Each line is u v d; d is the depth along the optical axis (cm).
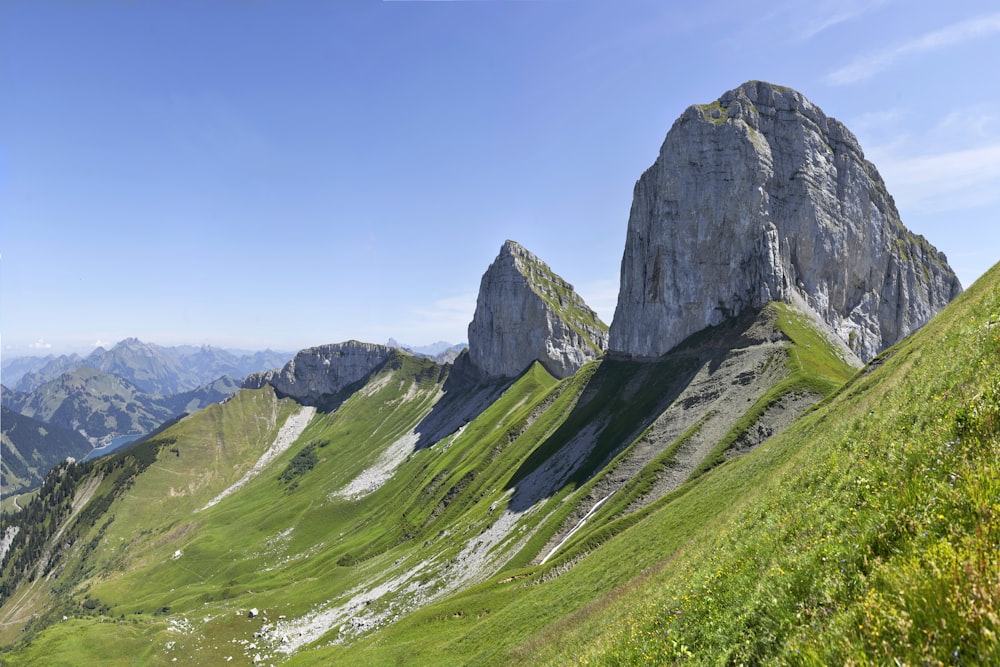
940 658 620
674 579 2634
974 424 1166
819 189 16788
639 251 19600
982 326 1869
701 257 17088
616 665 1825
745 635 1193
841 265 16950
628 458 11862
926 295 18725
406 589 12581
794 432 5391
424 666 6500
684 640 1523
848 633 808
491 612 7831
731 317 16000
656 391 15275
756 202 16175
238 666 11775
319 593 15662
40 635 15312
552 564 8069
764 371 11862
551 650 3872
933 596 702
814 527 1476
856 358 13412
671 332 17575
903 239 19225
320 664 9338
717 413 11238
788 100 17488
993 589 626
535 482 14662
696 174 17325
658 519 6281
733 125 16850
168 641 13350
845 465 1900
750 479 5128
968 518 855
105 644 13988
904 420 1783
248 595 18762
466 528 14750
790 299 15100
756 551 1717
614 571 5541
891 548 962
